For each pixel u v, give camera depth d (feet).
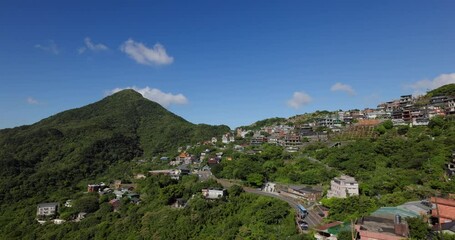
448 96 463.83
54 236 346.13
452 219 177.68
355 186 256.52
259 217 249.14
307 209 255.91
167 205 339.57
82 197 428.56
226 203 297.74
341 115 611.06
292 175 343.46
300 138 513.04
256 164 396.57
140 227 308.60
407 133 389.60
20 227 384.06
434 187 236.22
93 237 324.19
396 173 277.03
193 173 460.14
